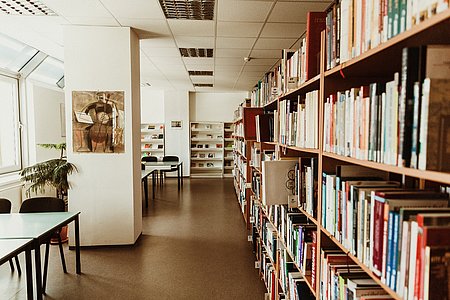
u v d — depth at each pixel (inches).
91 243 152.3
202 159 403.2
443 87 29.3
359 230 44.0
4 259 76.4
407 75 31.6
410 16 32.5
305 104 69.6
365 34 42.2
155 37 162.2
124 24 142.6
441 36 31.9
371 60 43.2
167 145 385.7
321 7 121.9
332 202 54.4
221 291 114.0
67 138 147.8
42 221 109.0
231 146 407.5
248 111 139.4
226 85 333.4
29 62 203.2
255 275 127.2
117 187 151.5
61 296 108.6
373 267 39.8
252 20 137.2
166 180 374.9
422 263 30.4
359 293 44.2
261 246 127.4
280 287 96.5
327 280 56.2
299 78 75.5
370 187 45.5
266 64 226.7
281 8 123.2
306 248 68.9
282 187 81.1
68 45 144.3
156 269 131.0
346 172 53.4
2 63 187.6
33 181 157.0
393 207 36.0
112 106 147.8
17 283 117.6
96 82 146.5
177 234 175.9
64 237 161.0
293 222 79.7
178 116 384.8
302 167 74.0
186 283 119.6
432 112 29.4
